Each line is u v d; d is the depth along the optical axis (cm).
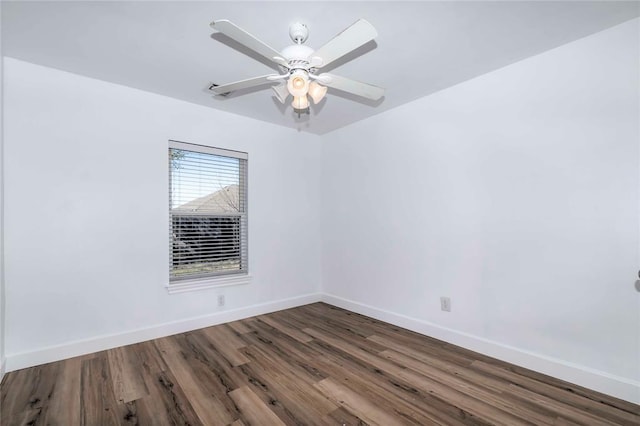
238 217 352
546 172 220
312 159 416
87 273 257
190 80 264
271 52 167
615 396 191
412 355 252
